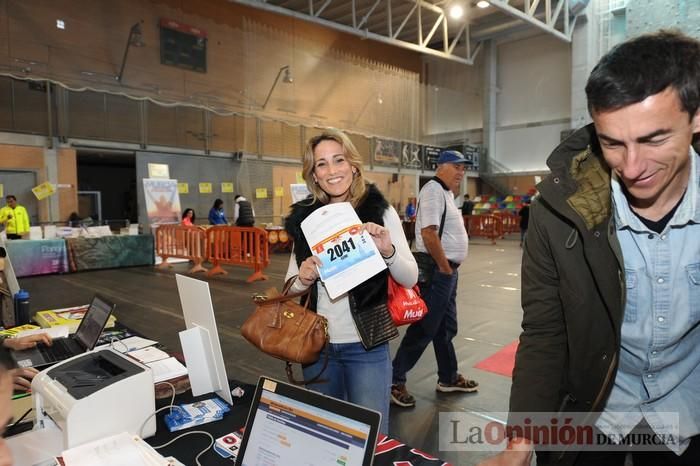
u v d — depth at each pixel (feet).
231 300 18.58
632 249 3.13
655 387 3.46
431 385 9.72
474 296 19.35
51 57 33.45
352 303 5.13
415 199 54.65
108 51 36.22
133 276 24.67
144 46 38.11
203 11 41.70
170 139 38.11
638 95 2.29
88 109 33.42
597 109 2.48
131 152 36.11
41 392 4.27
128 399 4.08
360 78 52.54
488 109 62.44
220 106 41.93
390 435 7.68
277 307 5.07
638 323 3.25
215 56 42.50
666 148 2.42
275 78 45.52
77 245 26.09
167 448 4.09
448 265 8.13
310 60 48.08
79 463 3.46
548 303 3.49
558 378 3.49
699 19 26.18
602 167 3.10
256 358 11.41
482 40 61.00
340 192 5.35
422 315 5.56
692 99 2.31
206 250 25.66
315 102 48.52
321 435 2.99
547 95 58.54
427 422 8.09
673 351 3.32
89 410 3.83
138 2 37.70
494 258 33.09
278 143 45.39
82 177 44.86
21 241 24.12
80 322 7.35
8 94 29.94
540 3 47.75
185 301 5.22
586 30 48.08
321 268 4.90
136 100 35.88
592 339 3.30
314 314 5.00
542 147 59.21
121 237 27.78
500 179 62.08
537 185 3.35
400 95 56.24
